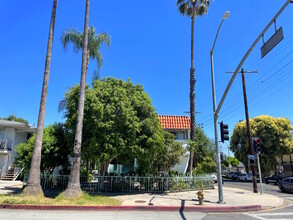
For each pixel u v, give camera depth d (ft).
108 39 63.93
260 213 34.58
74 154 40.06
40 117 42.39
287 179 67.97
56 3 47.44
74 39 62.08
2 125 90.27
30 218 27.32
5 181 80.02
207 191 58.80
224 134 42.63
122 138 44.52
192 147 61.93
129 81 53.47
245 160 126.31
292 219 29.91
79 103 41.57
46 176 50.83
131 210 34.24
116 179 50.24
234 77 36.47
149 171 54.85
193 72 69.15
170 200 41.22
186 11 72.23
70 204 34.30
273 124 117.29
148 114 49.70
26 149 55.06
